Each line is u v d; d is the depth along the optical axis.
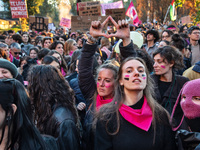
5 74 2.38
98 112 1.70
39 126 1.80
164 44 4.32
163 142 1.63
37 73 1.93
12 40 8.46
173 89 2.59
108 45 6.37
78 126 1.96
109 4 11.53
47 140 1.43
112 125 1.62
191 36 4.96
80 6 5.78
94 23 2.14
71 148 1.67
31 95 1.89
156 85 2.64
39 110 1.84
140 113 1.64
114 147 1.60
